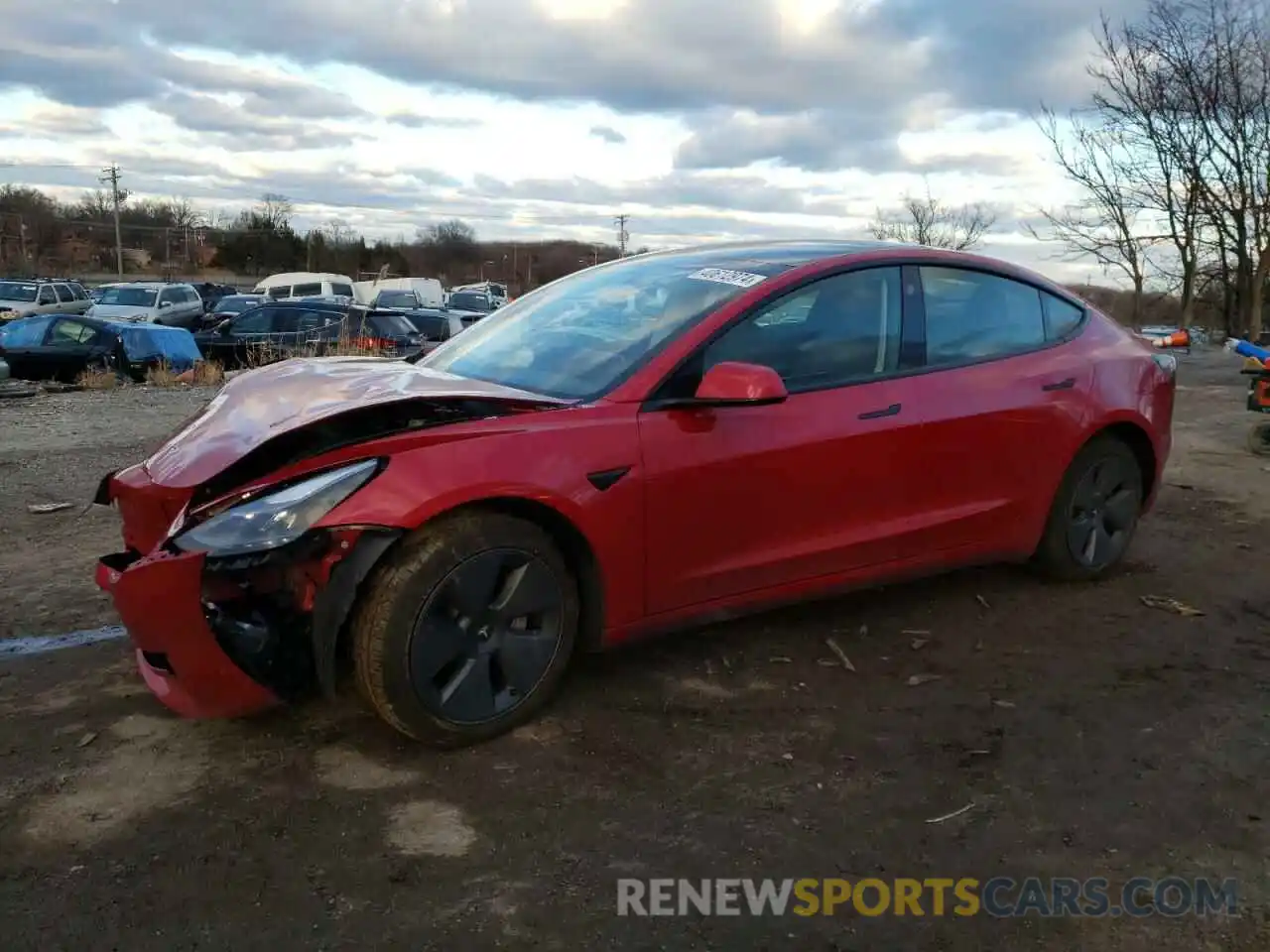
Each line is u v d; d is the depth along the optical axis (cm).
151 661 311
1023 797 296
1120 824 283
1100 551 482
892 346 407
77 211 9281
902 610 446
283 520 288
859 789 300
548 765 312
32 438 943
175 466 330
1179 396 1257
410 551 301
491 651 320
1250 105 2158
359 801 291
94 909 242
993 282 448
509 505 317
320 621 299
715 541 357
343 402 338
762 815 286
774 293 379
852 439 382
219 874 256
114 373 1587
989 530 433
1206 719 347
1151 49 2202
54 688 364
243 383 389
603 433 332
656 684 368
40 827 276
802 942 235
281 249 8931
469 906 246
